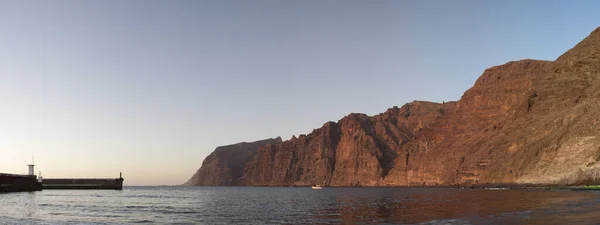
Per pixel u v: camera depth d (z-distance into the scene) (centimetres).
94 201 11706
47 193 17312
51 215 7056
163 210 8481
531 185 17438
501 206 7000
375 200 11506
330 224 5409
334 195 17100
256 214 7369
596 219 4691
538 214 5397
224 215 7225
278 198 14750
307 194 19475
